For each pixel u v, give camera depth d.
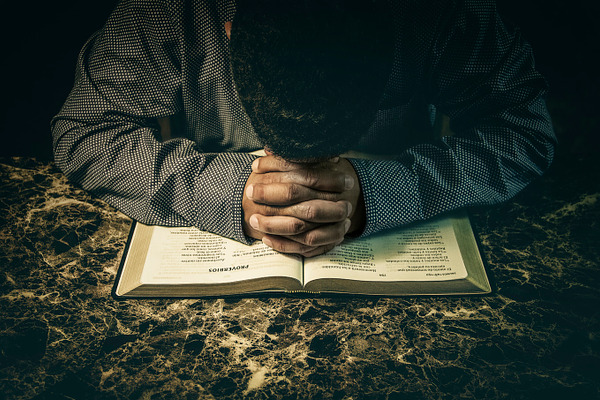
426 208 0.82
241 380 0.59
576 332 0.66
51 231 0.82
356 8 0.50
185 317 0.68
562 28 1.46
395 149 1.11
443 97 1.03
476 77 0.96
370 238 0.80
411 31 0.91
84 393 0.57
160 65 0.95
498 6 1.50
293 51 0.51
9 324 0.65
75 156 0.88
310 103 0.55
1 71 1.48
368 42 0.52
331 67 0.52
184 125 1.16
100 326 0.66
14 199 0.88
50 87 1.44
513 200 0.91
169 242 0.78
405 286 0.71
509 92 0.94
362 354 0.62
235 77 0.59
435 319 0.68
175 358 0.61
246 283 0.71
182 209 0.81
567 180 0.95
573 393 0.57
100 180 0.86
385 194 0.79
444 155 0.87
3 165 0.98
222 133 1.10
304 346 0.63
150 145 0.86
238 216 0.77
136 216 0.84
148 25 0.92
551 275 0.75
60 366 0.60
